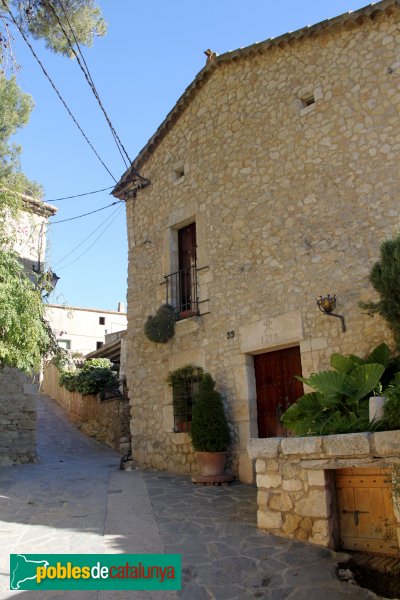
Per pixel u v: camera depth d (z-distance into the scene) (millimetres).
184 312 8797
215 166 8711
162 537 4562
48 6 6605
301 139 7566
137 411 9109
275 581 3609
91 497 6254
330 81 7410
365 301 6422
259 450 4789
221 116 8805
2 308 5719
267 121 8070
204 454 7113
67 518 5230
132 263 10039
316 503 4340
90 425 13742
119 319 29797
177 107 9516
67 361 17250
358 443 4121
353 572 3830
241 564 3910
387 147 6668
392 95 6750
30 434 9836
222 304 8031
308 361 6766
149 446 8711
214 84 9023
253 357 7676
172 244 9312
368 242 6578
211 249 8414
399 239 5566
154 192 9914
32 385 10078
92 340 28328
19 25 6504
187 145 9359
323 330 6730
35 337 6105
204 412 7289
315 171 7312
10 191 7246
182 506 5711
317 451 4363
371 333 6297
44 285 6910
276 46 8039
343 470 4465
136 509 5598
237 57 8523
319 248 7027
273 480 4688
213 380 7773
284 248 7422
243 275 7844
